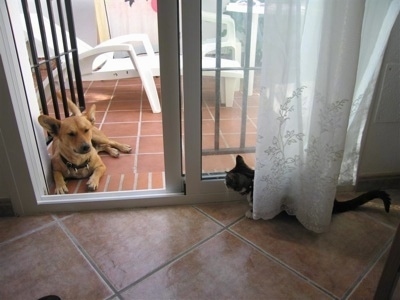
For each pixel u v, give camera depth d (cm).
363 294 97
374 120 135
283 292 97
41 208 132
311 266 107
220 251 114
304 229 125
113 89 342
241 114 132
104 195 137
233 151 139
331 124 103
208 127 133
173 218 131
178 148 131
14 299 95
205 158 138
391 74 126
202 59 118
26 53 130
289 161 118
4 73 109
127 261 109
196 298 96
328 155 106
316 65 103
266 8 93
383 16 111
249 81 126
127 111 273
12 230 124
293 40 97
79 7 355
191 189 137
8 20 112
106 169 177
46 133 177
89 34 369
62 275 104
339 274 104
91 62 267
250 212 131
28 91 130
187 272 105
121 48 254
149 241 118
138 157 192
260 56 122
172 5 108
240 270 105
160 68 116
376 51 118
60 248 115
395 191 149
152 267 107
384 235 121
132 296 96
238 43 119
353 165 143
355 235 121
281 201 127
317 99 104
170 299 95
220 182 137
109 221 129
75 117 161
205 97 127
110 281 101
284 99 106
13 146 120
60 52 230
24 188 128
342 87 99
